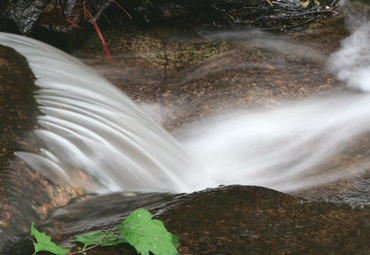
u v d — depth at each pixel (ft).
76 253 7.09
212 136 15.21
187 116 16.12
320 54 19.54
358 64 18.89
